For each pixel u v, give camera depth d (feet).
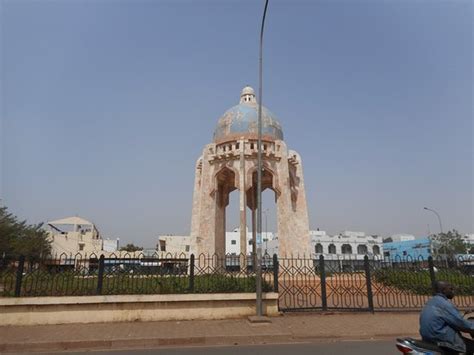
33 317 39.58
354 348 31.22
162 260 46.47
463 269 57.82
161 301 42.14
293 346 32.30
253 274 50.01
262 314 43.96
